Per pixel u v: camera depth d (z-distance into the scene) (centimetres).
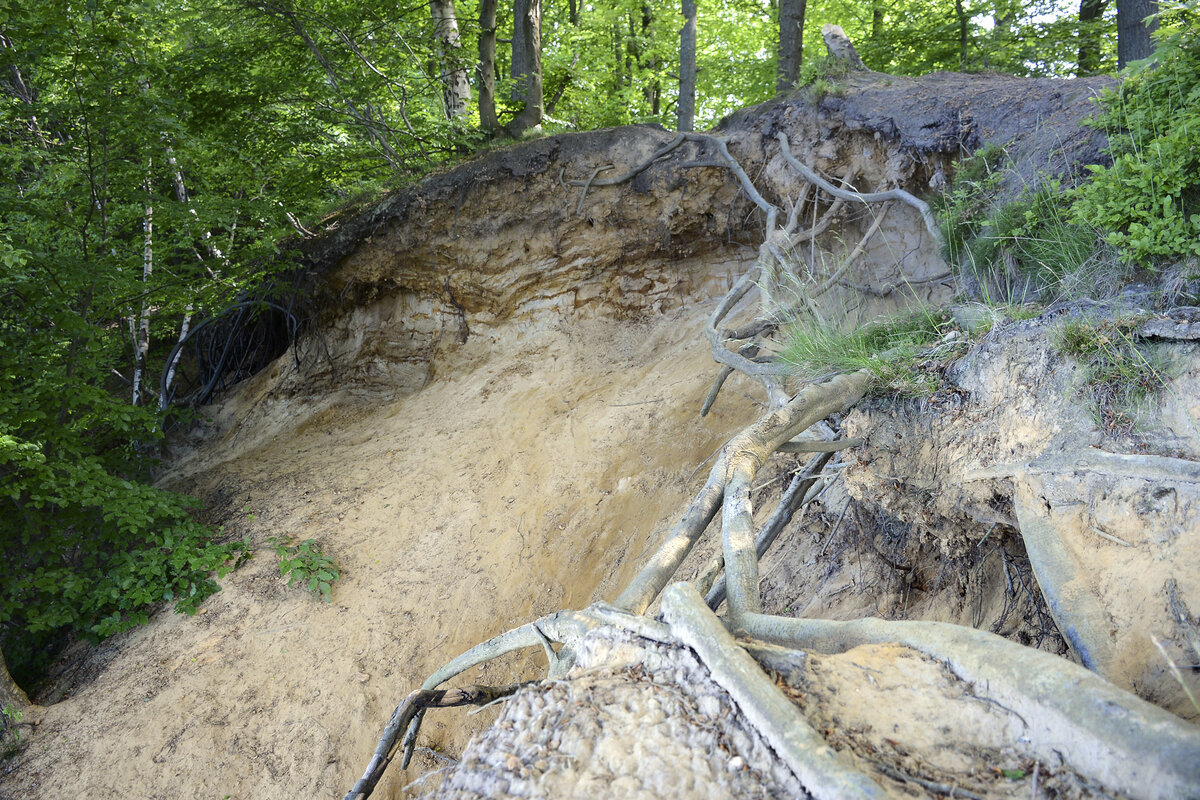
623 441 786
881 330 416
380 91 1134
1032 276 414
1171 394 258
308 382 1127
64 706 690
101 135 861
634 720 184
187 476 1039
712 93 1569
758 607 250
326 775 616
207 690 675
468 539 768
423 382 1053
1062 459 264
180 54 1036
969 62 1192
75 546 845
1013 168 530
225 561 800
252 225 1089
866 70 833
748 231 886
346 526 821
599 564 694
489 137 1090
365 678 670
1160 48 402
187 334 1338
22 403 756
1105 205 367
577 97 1358
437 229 1002
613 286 959
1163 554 226
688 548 290
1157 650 210
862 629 214
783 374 422
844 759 158
